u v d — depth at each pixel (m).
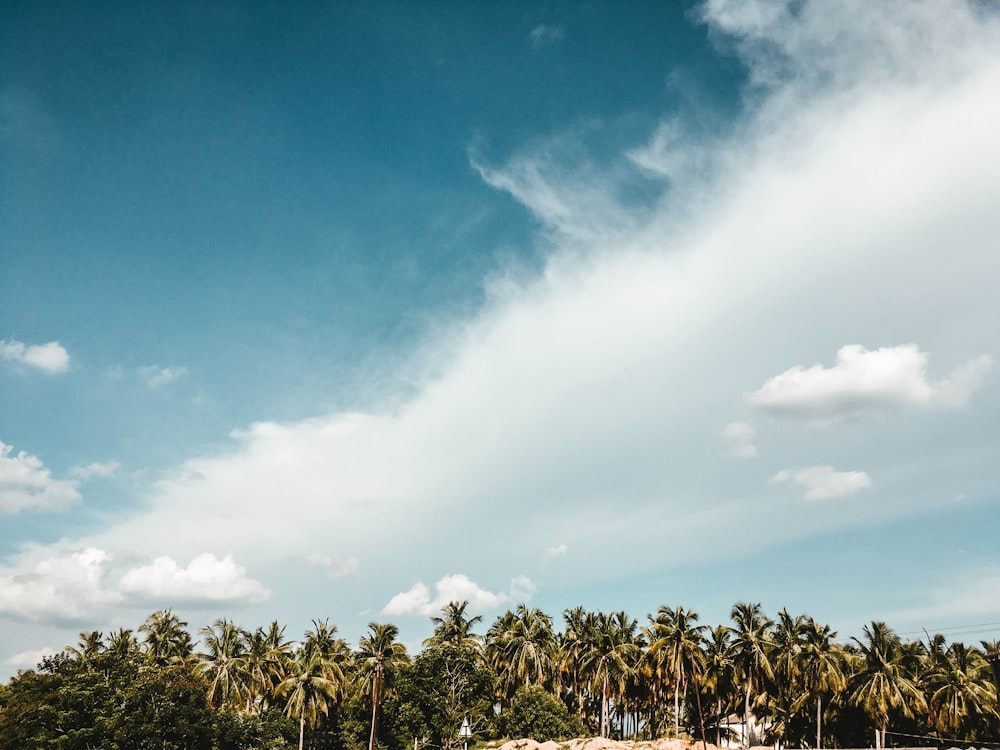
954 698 68.25
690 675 76.62
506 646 89.31
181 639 90.62
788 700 82.75
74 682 54.66
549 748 70.19
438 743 76.94
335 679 75.81
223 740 58.81
